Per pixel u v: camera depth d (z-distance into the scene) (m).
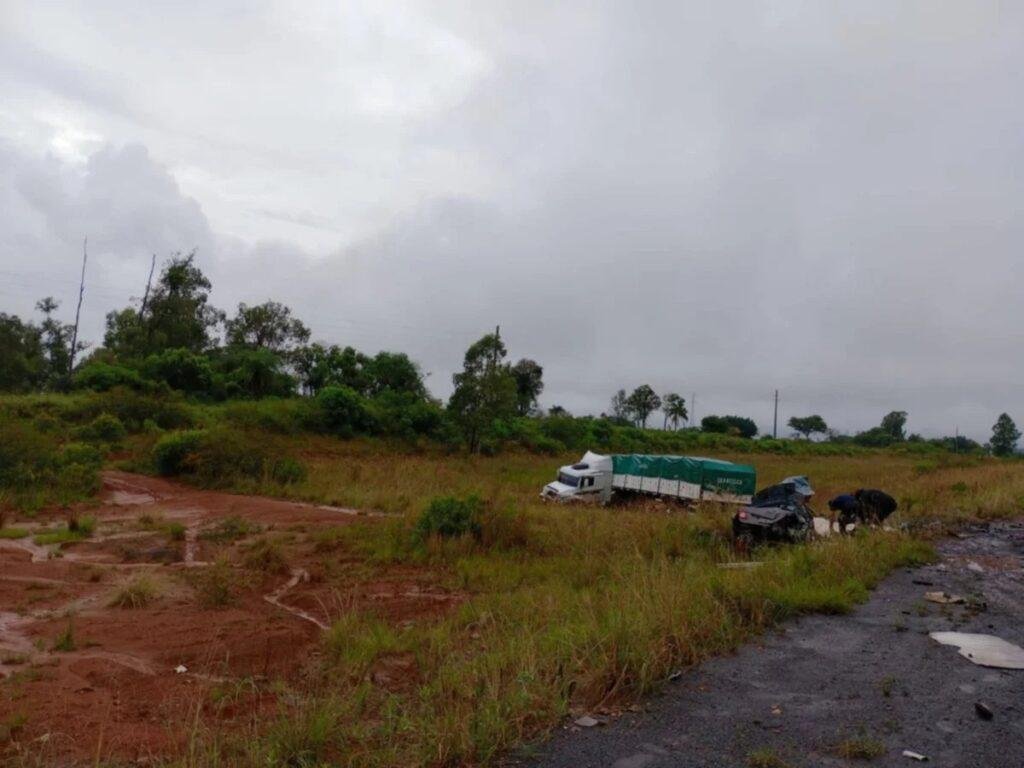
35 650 9.08
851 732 5.68
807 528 16.16
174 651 9.15
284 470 27.66
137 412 35.81
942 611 9.62
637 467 27.05
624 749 5.33
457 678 6.73
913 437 104.12
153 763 5.45
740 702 6.29
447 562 15.20
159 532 17.66
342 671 7.86
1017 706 6.28
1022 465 48.50
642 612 8.01
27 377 54.97
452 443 44.50
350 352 53.59
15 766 5.66
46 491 21.94
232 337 61.34
